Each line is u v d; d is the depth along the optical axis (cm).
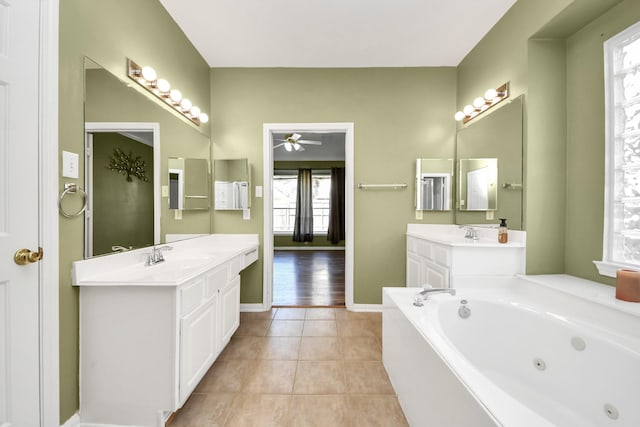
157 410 139
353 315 293
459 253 209
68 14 134
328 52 277
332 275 475
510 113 217
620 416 120
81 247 142
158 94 205
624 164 163
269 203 304
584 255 187
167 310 139
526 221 201
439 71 303
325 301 337
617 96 166
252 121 303
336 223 761
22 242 116
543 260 202
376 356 213
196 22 232
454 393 102
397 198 306
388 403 163
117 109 167
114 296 140
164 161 215
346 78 304
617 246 167
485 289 206
